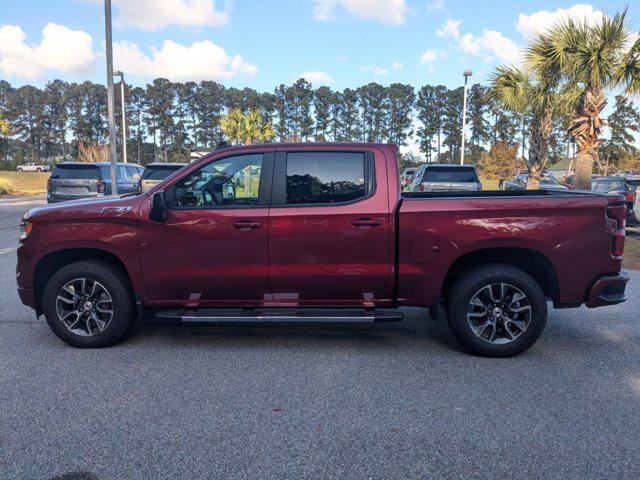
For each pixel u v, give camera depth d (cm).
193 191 472
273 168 470
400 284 464
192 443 313
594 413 356
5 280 783
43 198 2952
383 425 338
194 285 471
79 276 475
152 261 468
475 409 361
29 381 407
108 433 325
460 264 481
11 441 314
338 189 466
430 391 392
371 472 283
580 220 449
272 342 511
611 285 454
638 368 443
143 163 11500
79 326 489
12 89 12731
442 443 315
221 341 513
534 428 334
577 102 1395
